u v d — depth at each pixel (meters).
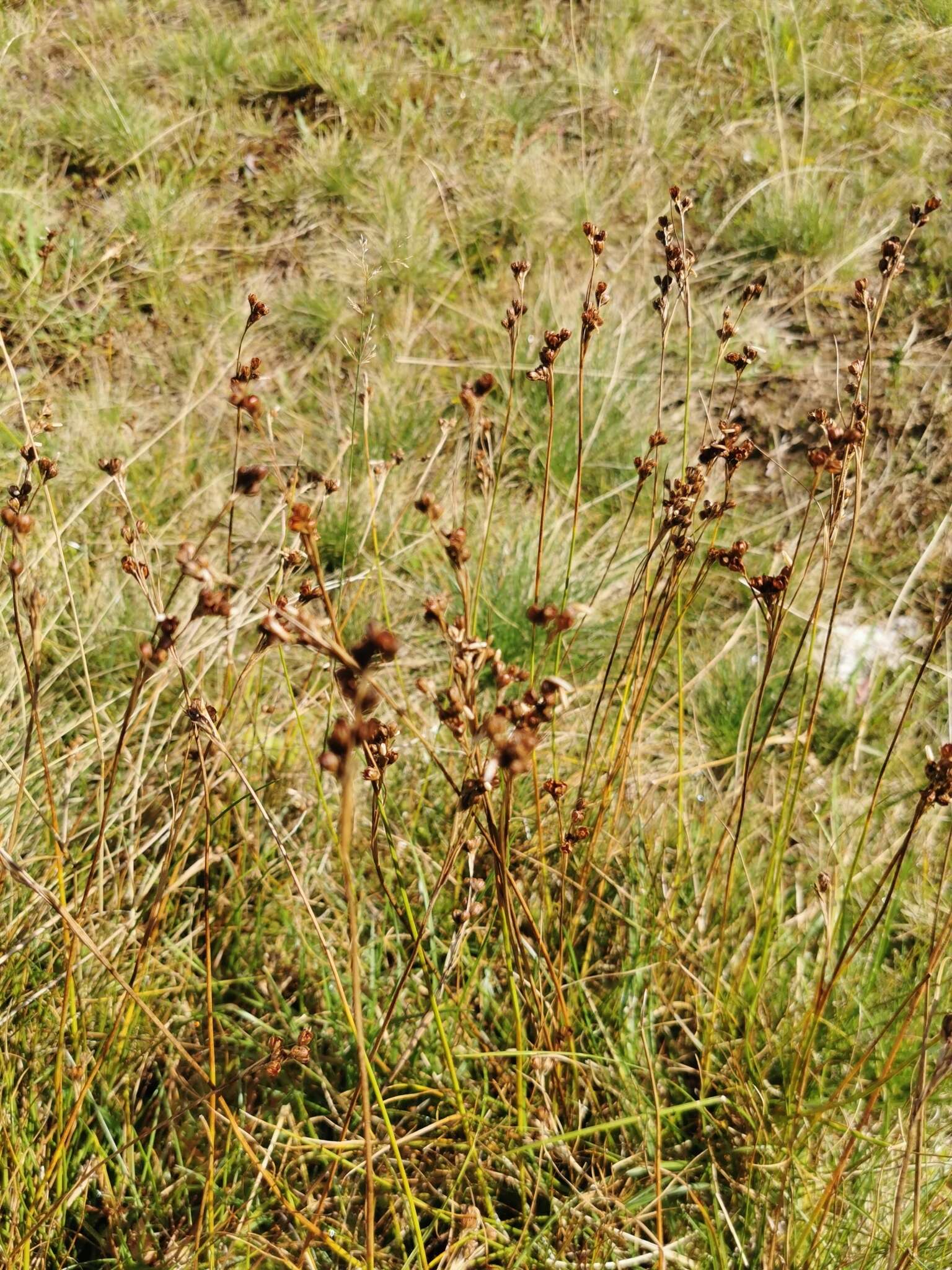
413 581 3.14
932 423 3.62
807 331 3.99
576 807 1.91
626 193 4.42
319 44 4.81
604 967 2.25
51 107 4.52
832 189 4.48
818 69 4.89
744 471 3.59
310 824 2.45
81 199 4.28
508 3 5.21
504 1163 1.95
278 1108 2.02
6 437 3.25
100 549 3.08
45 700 2.58
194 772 2.02
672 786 2.65
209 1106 1.71
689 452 3.55
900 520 3.40
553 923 2.24
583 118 4.43
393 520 3.21
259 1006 2.12
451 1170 1.93
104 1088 1.92
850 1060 2.07
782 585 1.58
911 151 4.57
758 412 3.71
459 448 3.39
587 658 2.94
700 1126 2.04
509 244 4.23
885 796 2.51
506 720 1.17
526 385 3.63
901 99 4.87
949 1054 1.37
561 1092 2.01
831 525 1.66
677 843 2.30
